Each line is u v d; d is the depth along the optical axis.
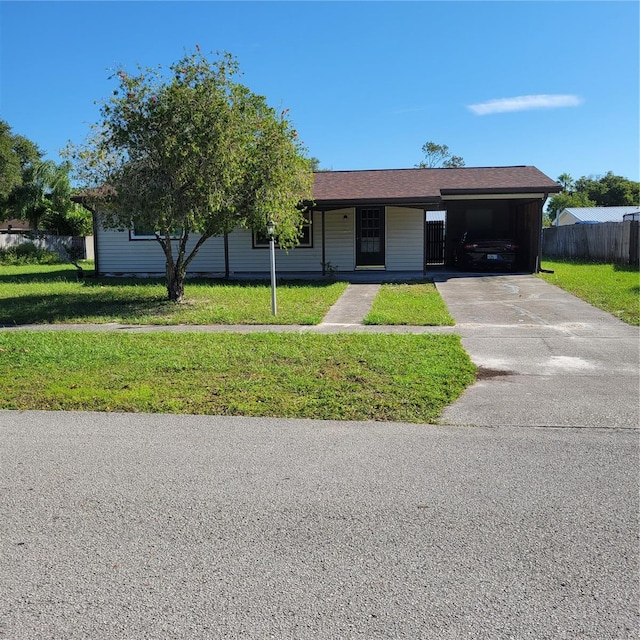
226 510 3.91
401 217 20.48
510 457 4.75
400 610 2.87
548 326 10.45
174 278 13.92
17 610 2.90
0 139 34.66
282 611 2.88
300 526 3.69
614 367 7.59
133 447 5.03
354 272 20.52
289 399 6.24
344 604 2.92
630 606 2.89
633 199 62.56
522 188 18.78
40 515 3.86
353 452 4.88
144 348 8.74
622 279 16.78
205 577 3.16
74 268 25.42
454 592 3.01
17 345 9.05
